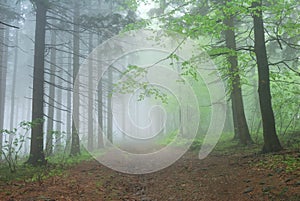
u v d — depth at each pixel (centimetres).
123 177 784
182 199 597
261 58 947
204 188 656
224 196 585
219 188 641
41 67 1115
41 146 1043
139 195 642
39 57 1118
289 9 870
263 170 710
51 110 1912
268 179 630
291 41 1421
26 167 942
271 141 907
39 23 1143
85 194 628
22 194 604
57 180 757
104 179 782
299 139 1084
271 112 922
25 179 770
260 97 936
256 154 927
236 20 1373
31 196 587
